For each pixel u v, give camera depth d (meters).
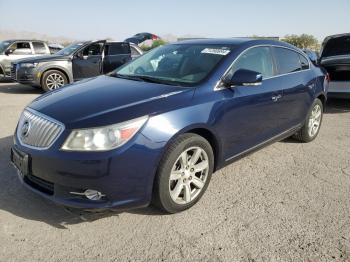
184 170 3.50
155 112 3.21
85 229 3.26
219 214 3.57
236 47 4.30
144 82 3.98
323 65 8.30
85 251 2.97
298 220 3.49
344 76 8.07
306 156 5.26
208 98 3.66
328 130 6.70
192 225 3.37
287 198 3.94
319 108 5.97
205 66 4.05
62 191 3.09
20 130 3.50
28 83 10.73
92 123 3.02
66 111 3.24
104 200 3.09
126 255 2.93
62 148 3.00
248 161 5.00
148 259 2.89
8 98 9.67
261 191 4.09
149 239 3.15
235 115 3.96
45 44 14.45
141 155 3.08
